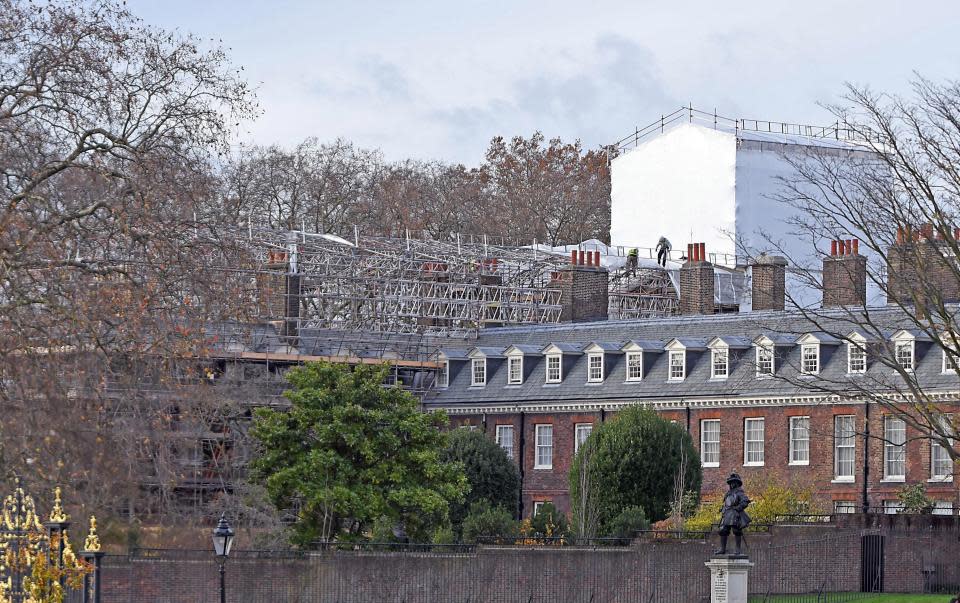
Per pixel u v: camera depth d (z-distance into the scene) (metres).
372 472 84.62
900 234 68.25
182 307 63.78
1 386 54.34
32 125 65.06
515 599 76.31
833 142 140.12
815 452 99.81
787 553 77.44
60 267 60.34
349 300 123.75
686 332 112.31
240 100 69.31
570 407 112.69
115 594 68.75
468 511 98.38
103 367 60.31
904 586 78.75
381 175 177.62
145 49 66.50
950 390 92.25
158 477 67.25
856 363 98.81
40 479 52.91
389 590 74.31
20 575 38.16
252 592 71.62
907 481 95.25
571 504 103.44
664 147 146.25
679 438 96.69
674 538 80.62
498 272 130.88
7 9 63.69
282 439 84.81
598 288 127.31
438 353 122.94
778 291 109.62
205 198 68.50
